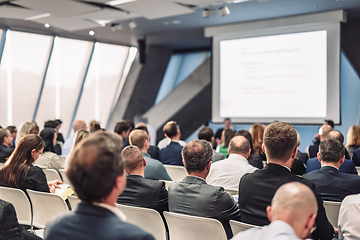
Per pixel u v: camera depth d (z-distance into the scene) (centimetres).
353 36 796
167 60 1148
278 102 788
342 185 257
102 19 763
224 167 305
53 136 402
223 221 214
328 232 192
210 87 915
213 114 871
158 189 238
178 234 227
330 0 643
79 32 912
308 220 110
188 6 666
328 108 730
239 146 309
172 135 470
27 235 236
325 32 727
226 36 842
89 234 107
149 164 327
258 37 803
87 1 632
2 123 934
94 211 110
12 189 270
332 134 411
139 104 1121
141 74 1083
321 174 265
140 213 234
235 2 655
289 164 209
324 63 731
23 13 693
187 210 222
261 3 664
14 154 279
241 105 833
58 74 1001
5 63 896
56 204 265
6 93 923
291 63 768
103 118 1136
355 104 809
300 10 711
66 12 675
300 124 763
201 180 228
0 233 178
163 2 619
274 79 789
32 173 277
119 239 105
